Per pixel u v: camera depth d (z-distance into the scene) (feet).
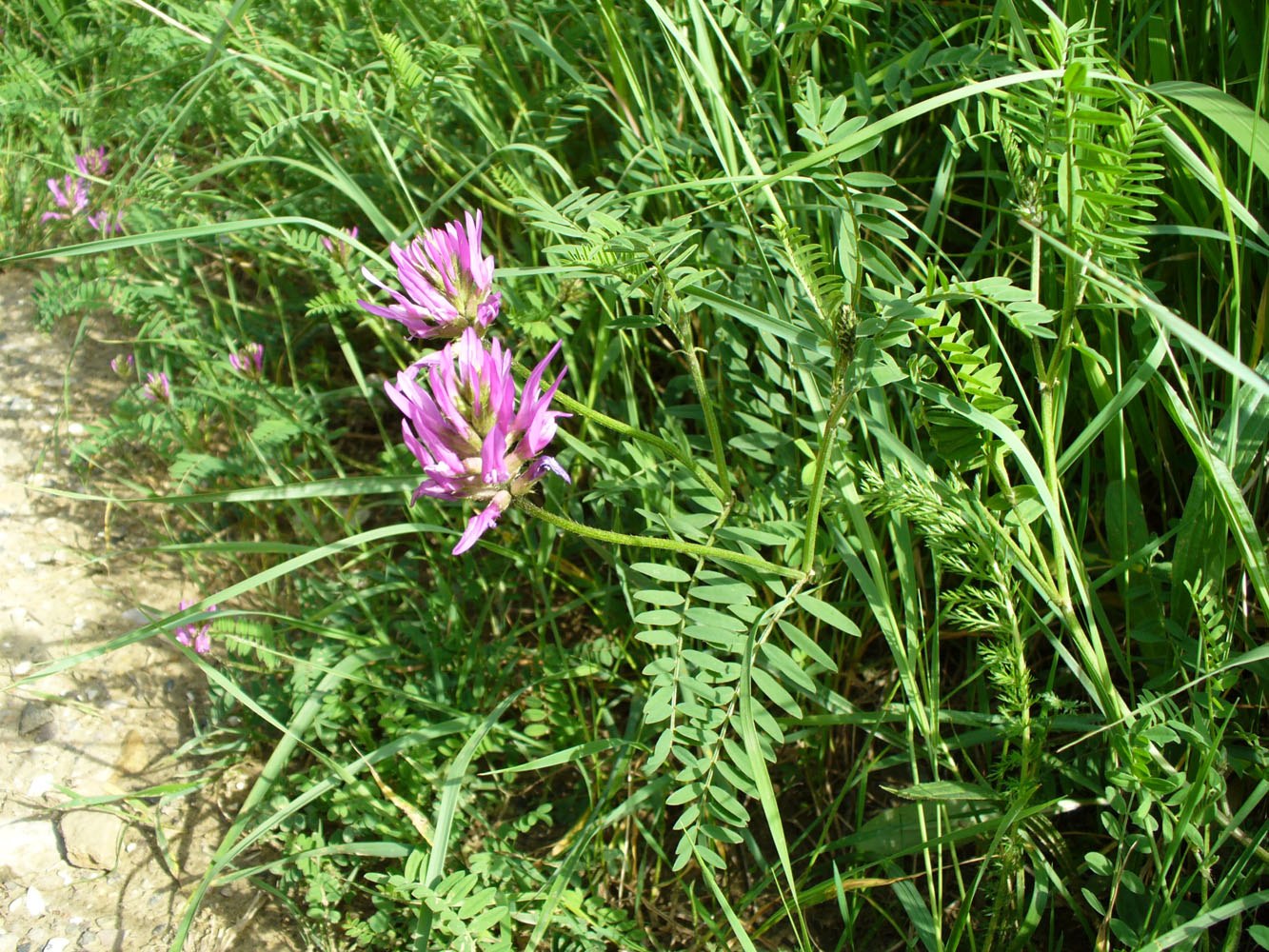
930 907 0.96
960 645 1.09
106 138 1.50
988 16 1.01
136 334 1.49
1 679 1.17
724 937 0.96
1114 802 0.87
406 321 0.82
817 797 1.05
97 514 1.34
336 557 1.26
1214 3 1.03
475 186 1.33
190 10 1.39
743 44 1.08
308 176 1.40
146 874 1.04
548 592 1.14
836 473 0.95
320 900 0.97
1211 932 0.89
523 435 0.72
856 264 0.89
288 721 1.11
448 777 0.90
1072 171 0.84
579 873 1.00
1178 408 0.85
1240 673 0.95
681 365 1.20
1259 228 0.87
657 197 1.15
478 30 1.28
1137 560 0.94
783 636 1.05
